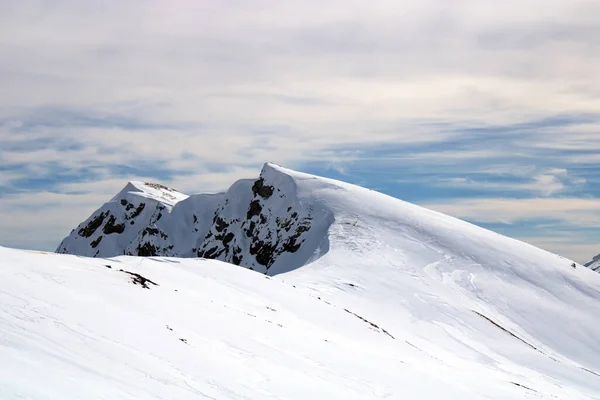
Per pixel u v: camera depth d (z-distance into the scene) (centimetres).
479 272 9388
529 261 10200
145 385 2217
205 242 15675
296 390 2703
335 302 6438
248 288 4684
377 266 8606
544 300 8925
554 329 8119
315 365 3216
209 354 2808
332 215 11450
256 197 14125
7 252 3303
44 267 3195
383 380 3325
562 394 5216
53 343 2294
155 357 2544
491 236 11238
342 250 9325
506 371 5688
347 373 3250
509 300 8662
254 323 3606
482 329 6900
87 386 2011
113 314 2834
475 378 4428
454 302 7669
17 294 2667
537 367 6112
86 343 2411
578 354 7619
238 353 2994
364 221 10925
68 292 2916
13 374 1903
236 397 2416
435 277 8756
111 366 2278
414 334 6172
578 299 9281
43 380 1936
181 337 2895
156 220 19062
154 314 3100
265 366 2914
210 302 3753
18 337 2236
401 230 10575
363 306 6656
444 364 4794
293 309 4641
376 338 4788
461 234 10712
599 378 6156
